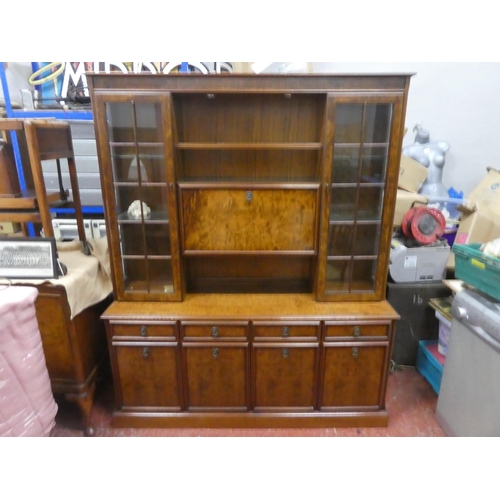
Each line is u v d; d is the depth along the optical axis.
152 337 1.68
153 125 1.60
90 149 2.21
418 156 2.23
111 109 1.57
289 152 1.81
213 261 1.99
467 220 2.10
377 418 1.77
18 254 1.53
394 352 2.24
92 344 1.79
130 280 1.82
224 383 1.74
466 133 2.41
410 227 2.02
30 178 1.96
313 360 1.71
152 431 1.77
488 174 2.26
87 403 1.69
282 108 1.75
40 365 1.37
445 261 2.09
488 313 1.43
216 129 1.78
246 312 1.68
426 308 2.14
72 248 1.90
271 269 2.01
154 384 1.75
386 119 1.57
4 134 1.89
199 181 1.69
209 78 1.47
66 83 2.19
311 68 1.82
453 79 2.31
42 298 1.55
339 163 1.63
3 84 2.06
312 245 1.69
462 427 1.61
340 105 1.54
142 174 1.67
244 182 1.65
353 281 1.83
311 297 1.82
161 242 1.75
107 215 1.64
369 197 1.71
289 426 1.79
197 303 1.76
